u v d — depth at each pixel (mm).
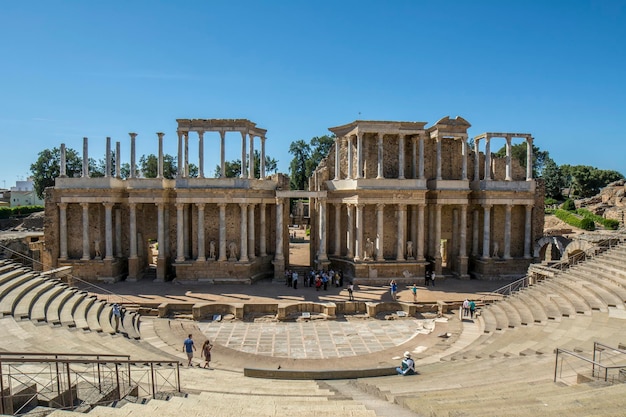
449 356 25594
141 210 48875
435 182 47188
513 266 48219
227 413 12195
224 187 45062
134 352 22188
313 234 50531
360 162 45344
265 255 48938
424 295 40031
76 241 46625
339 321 34625
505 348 23484
